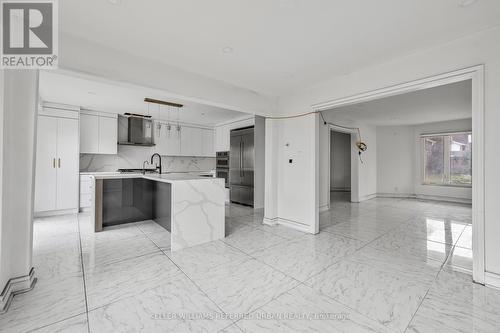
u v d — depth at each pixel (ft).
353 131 20.97
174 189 9.32
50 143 14.60
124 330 4.77
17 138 5.95
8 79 5.54
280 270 7.56
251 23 6.34
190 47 7.67
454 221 14.20
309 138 11.74
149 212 14.07
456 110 16.97
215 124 22.76
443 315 5.30
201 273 7.32
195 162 23.63
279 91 12.14
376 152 24.80
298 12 5.84
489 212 6.48
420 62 7.82
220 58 8.45
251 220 14.32
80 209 15.88
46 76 10.31
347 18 6.07
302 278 7.04
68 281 6.75
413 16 5.95
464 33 6.70
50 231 11.71
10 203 5.84
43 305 5.58
